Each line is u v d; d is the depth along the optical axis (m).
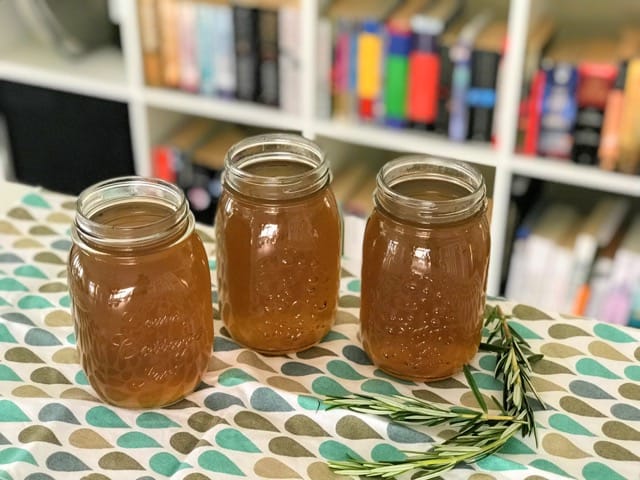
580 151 1.73
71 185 2.34
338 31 1.82
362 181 2.01
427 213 0.73
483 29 1.78
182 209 0.73
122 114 2.17
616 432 0.76
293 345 0.83
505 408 0.76
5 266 0.96
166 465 0.71
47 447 0.72
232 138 2.20
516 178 1.86
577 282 1.82
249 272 0.79
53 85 2.18
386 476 0.69
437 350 0.78
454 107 1.80
